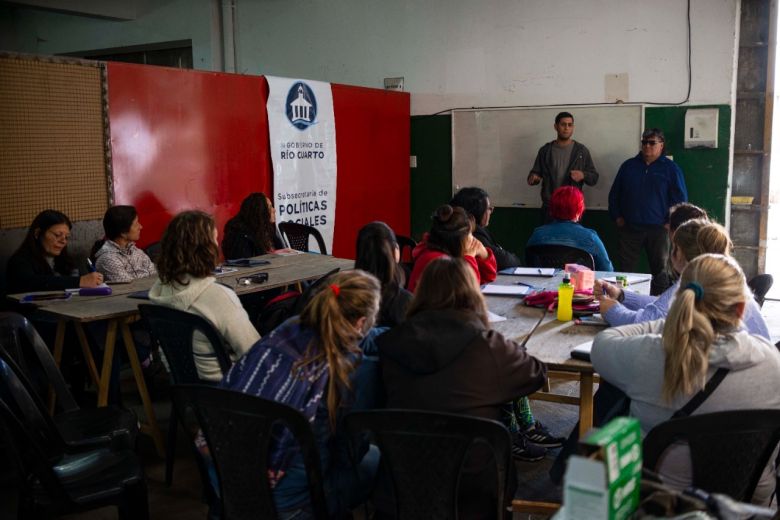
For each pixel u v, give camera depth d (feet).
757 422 5.88
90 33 28.60
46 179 14.56
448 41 23.73
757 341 6.35
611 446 3.92
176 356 9.48
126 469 7.54
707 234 8.60
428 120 24.54
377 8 24.47
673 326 6.23
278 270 13.65
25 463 7.16
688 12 20.40
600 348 6.97
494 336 6.59
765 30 20.02
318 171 21.21
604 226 22.40
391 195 24.39
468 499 6.25
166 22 26.94
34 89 14.21
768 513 4.41
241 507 6.59
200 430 6.79
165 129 16.92
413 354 6.41
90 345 12.19
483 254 11.72
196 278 9.27
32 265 12.34
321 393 6.56
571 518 3.98
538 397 11.04
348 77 25.27
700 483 6.00
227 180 18.58
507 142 23.40
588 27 21.74
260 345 6.68
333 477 6.89
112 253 13.41
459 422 5.77
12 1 22.95
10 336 8.98
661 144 19.63
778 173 25.84
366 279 6.73
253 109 19.10
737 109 20.66
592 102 22.02
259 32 26.14
